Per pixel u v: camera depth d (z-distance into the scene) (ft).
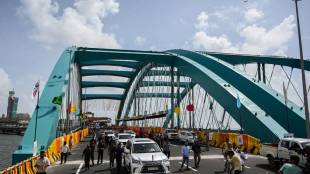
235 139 103.65
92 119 428.97
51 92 126.31
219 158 80.69
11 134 520.42
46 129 100.58
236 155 41.22
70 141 105.40
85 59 179.22
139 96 306.76
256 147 90.38
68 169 64.59
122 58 182.50
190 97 204.74
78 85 277.85
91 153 70.08
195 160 65.72
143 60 187.52
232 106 121.70
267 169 62.13
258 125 106.11
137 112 312.71
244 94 129.70
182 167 63.26
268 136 100.94
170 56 187.21
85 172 60.39
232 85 138.72
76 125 225.97
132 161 49.65
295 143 57.21
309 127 70.08
